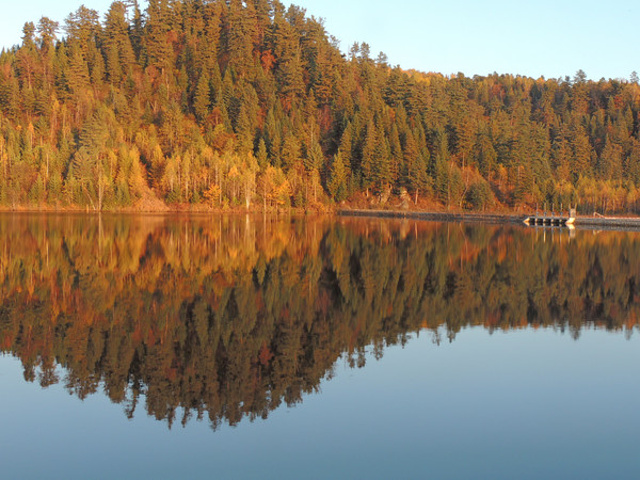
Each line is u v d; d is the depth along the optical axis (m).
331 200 140.00
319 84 171.38
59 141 133.12
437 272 39.06
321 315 25.22
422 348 20.31
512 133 167.38
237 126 144.88
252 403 15.04
